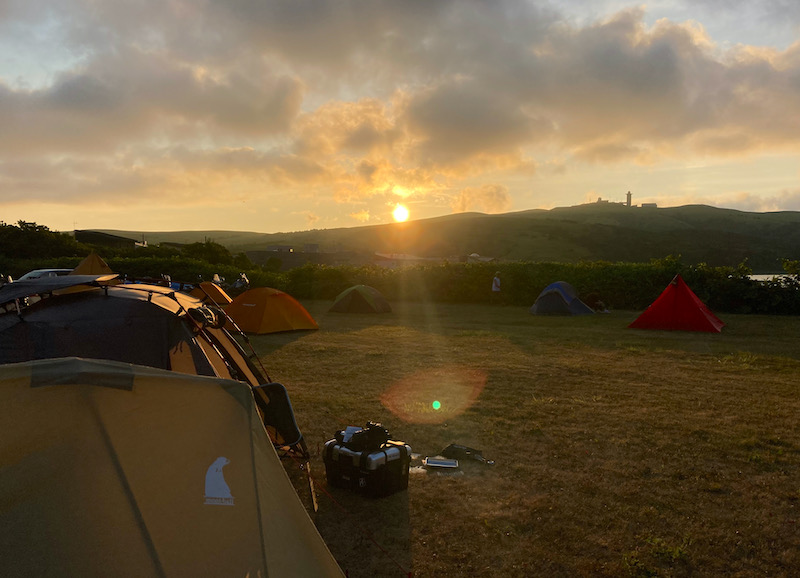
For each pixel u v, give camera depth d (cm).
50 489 228
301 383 920
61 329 498
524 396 841
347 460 515
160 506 248
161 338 515
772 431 676
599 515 472
